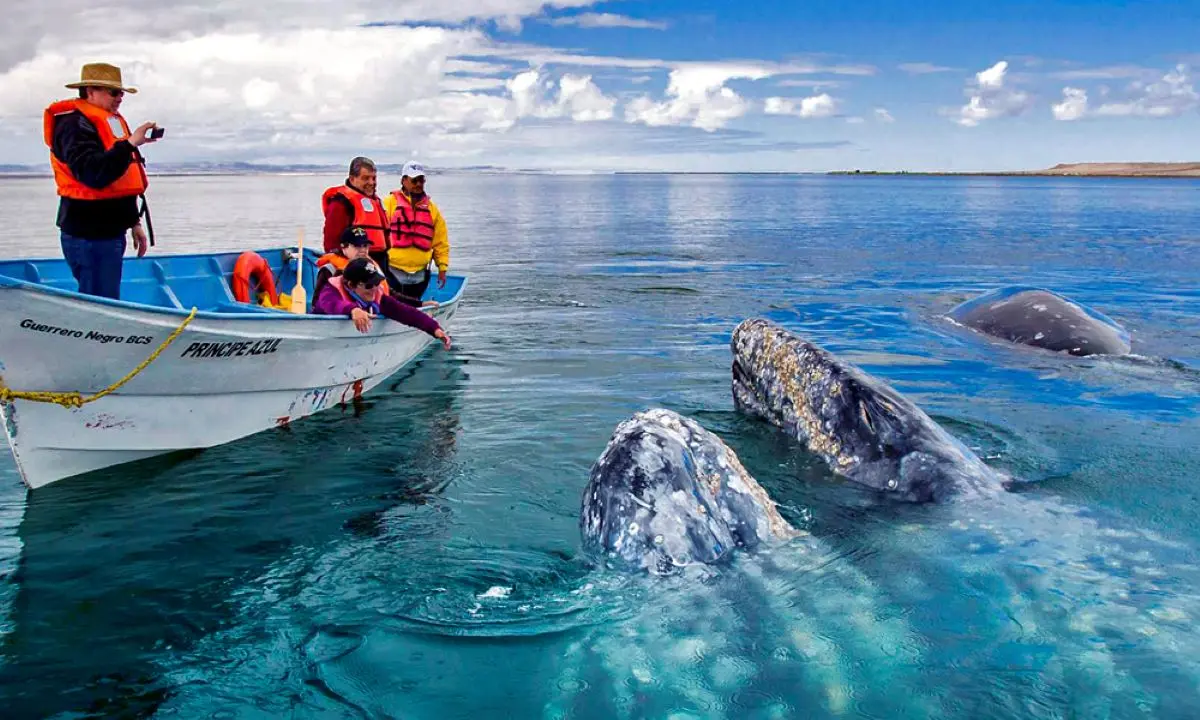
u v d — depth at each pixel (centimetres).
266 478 672
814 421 691
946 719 338
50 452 668
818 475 641
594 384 929
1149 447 708
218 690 387
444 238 1197
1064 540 504
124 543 552
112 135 725
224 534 564
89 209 723
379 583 486
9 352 622
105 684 393
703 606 430
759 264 2197
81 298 631
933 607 424
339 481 660
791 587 450
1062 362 1041
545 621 430
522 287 1739
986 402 856
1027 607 420
